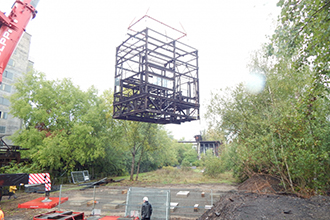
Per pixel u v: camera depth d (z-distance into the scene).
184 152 78.62
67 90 28.73
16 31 12.55
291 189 10.84
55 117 27.11
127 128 29.75
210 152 47.81
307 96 7.52
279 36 7.24
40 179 14.37
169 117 17.94
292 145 10.20
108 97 30.39
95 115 29.45
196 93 16.45
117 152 35.69
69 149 26.41
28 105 25.48
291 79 11.90
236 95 17.31
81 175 29.27
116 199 15.61
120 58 16.31
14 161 22.28
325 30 6.36
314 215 6.46
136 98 14.32
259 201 8.19
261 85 14.93
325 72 6.73
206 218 8.88
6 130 40.69
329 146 9.36
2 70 12.11
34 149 24.33
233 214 7.55
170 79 15.16
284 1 6.79
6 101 41.00
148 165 49.38
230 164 24.78
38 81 27.03
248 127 15.32
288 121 10.25
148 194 10.96
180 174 35.44
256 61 15.55
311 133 9.64
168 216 10.23
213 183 24.66
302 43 7.11
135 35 14.62
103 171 36.12
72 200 15.17
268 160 11.62
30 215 11.72
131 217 9.78
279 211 7.09
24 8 12.90
